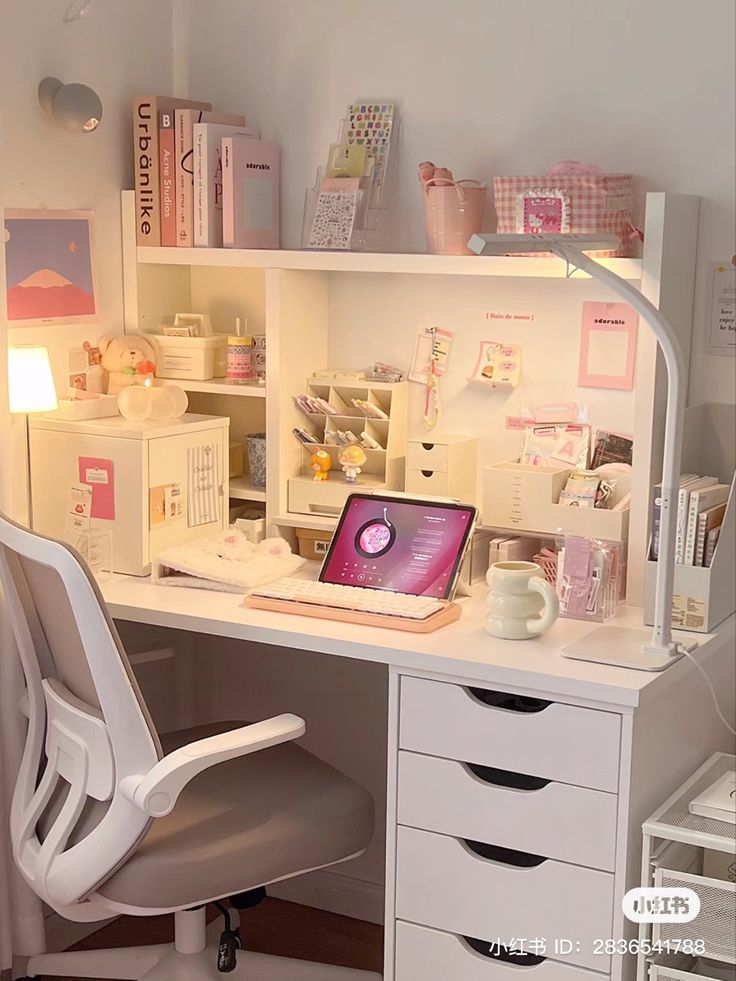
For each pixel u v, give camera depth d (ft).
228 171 8.89
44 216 8.60
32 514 8.89
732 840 6.40
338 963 9.05
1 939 8.39
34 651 7.49
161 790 6.51
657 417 7.81
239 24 9.35
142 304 9.41
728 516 7.50
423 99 8.73
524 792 6.77
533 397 8.64
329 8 8.98
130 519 8.53
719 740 8.07
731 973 7.14
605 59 8.11
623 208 7.85
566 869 6.70
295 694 9.85
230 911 9.40
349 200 8.66
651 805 6.86
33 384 8.32
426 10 8.64
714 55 7.79
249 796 7.52
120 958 8.20
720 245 7.96
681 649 6.93
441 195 8.09
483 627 7.48
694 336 8.13
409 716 7.09
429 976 7.20
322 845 7.24
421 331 8.96
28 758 7.59
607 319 8.28
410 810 7.14
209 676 10.15
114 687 6.60
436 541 8.08
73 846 6.96
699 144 7.91
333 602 7.63
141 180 9.17
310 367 9.21
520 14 8.33
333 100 9.08
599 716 6.49
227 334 9.77
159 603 7.94
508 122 8.48
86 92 8.42
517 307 8.60
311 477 9.16
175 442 8.66
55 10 8.50
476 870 6.97
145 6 9.30
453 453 8.54
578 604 7.66
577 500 8.08
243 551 8.59
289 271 8.82
